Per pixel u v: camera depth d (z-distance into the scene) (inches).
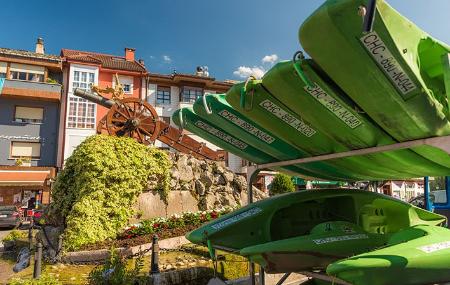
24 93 984.3
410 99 92.7
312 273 141.7
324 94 103.2
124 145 409.7
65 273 254.5
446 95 94.1
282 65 101.7
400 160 134.7
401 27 77.8
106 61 1145.4
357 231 143.1
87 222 338.3
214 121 155.0
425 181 254.5
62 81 1050.1
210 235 150.5
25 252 374.0
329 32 78.9
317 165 169.3
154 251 233.1
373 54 81.7
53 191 419.2
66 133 1001.5
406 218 168.2
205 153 668.7
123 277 205.3
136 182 398.6
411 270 98.8
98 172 371.2
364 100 97.4
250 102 120.9
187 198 466.6
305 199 160.2
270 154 169.3
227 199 509.4
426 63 92.4
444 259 104.0
